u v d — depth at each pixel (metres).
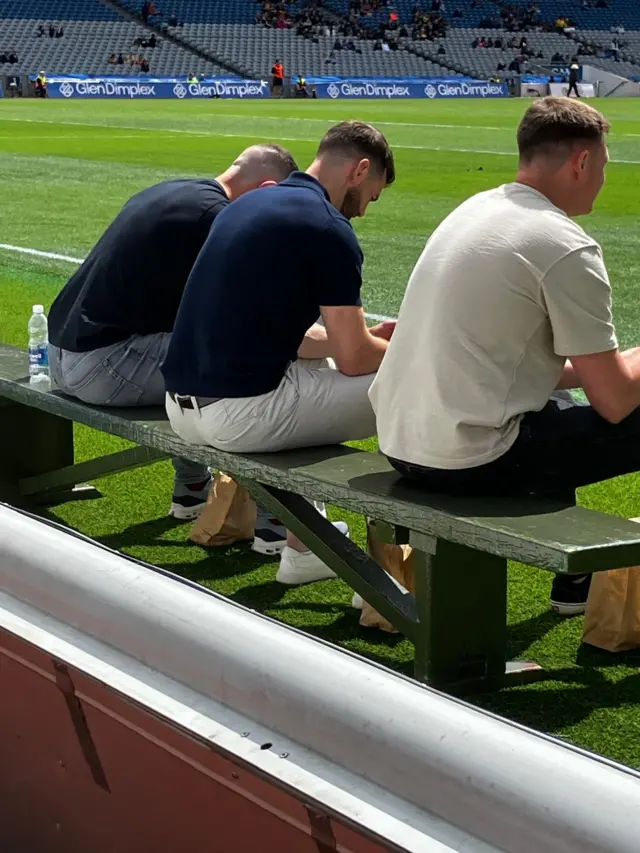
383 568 3.93
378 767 1.55
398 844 1.46
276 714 1.69
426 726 1.52
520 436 3.35
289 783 1.58
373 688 1.60
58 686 2.02
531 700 3.49
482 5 72.12
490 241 3.25
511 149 27.44
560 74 66.19
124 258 4.39
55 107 45.94
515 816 1.40
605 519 3.15
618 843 1.31
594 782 1.36
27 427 5.25
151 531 5.04
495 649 3.54
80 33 60.81
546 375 3.36
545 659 3.77
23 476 5.28
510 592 4.32
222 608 1.83
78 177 21.02
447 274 3.28
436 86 60.12
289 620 4.13
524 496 3.39
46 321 5.12
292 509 3.76
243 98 58.03
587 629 3.85
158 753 1.87
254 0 66.38
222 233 3.81
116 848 2.07
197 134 31.56
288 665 1.69
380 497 3.38
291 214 3.75
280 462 3.77
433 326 3.29
